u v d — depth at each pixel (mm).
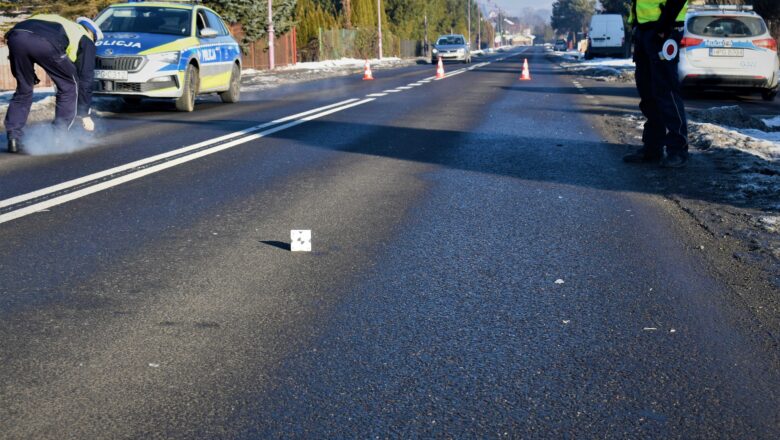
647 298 4305
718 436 2838
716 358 3520
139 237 5504
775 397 3141
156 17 15250
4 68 24578
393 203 6629
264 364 3441
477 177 7816
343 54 62062
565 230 5777
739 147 9656
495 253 5176
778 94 20234
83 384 3230
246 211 6309
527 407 3059
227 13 34594
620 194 7047
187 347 3615
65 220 5977
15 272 4684
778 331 3824
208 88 15422
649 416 2988
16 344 3625
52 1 21109
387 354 3559
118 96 14555
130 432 2848
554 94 19312
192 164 8477
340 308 4141
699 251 5203
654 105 8508
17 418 2943
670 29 8117
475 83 24172
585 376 3338
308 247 5203
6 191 7039
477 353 3576
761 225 5793
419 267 4863
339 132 11219
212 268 4805
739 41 17375
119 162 8594
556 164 8617
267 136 10758
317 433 2848
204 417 2963
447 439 2807
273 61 39312
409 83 24234
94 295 4301
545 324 3934
